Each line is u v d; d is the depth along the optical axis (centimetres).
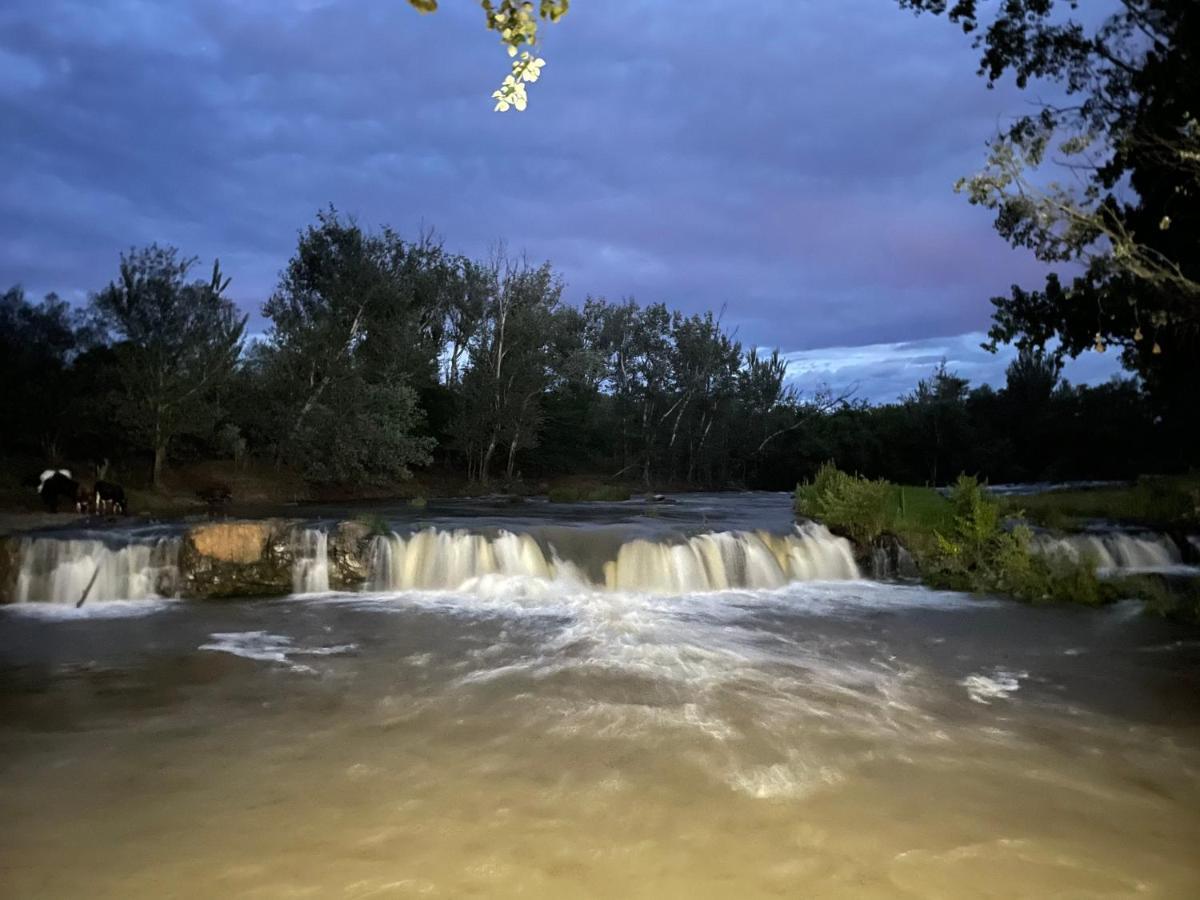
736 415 5497
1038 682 938
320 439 3116
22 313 3091
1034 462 5709
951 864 517
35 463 2602
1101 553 1792
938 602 1444
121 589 1424
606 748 714
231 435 2953
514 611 1334
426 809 592
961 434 5688
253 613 1310
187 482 2803
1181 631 1209
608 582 1563
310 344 3127
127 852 526
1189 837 555
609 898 475
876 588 1595
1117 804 607
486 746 718
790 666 998
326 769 665
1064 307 2402
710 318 5203
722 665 999
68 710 816
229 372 2811
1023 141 1523
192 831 555
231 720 787
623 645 1099
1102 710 835
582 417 4978
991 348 2559
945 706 845
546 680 926
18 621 1247
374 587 1526
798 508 2169
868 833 557
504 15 466
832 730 764
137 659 1019
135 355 2648
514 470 4547
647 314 5228
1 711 812
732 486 5559
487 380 3981
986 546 1642
